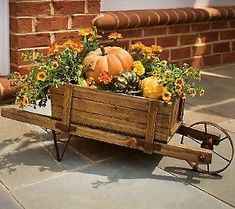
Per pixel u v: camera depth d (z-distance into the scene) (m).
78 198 2.42
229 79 4.57
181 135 3.04
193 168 2.70
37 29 3.63
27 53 3.08
